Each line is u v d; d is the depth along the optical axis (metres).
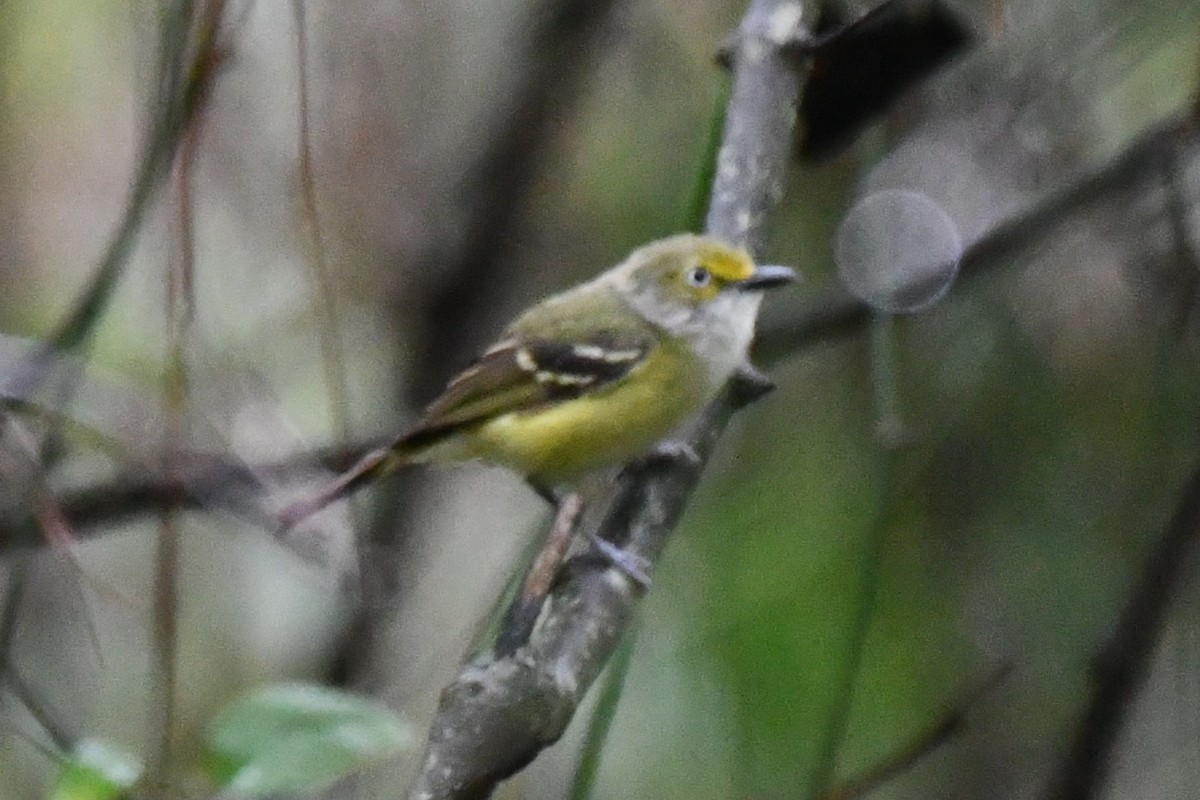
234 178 9.91
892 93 7.57
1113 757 8.02
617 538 6.23
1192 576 8.96
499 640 4.62
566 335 8.36
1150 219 8.62
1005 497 9.88
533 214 10.77
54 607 9.68
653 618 10.38
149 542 10.63
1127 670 7.60
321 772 4.41
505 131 10.30
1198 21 9.00
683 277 7.98
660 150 10.71
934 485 9.91
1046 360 9.78
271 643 10.62
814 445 10.42
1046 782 8.78
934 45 7.29
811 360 10.45
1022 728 9.77
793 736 9.97
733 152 7.23
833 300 8.62
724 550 10.45
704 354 8.17
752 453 10.56
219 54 6.11
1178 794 9.53
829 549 10.22
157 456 7.08
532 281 10.95
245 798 5.25
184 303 6.18
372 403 10.43
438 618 10.86
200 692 10.38
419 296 10.41
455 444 8.38
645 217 10.71
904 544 10.00
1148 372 9.52
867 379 10.17
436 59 10.29
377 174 10.21
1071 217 8.63
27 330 9.92
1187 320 8.31
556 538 5.11
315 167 10.07
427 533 10.70
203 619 10.56
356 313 10.38
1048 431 9.78
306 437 9.16
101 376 7.78
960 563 9.98
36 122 10.17
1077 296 9.73
